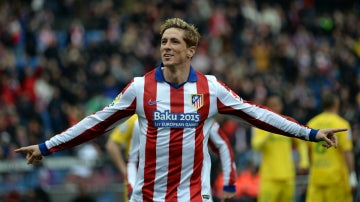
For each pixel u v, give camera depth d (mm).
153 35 53250
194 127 14648
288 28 59969
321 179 25703
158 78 14664
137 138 19375
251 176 32500
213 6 58438
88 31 54375
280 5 62875
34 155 14688
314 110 46719
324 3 65875
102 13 55125
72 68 47531
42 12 53875
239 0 59531
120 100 14648
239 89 47656
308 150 26172
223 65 51562
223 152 19312
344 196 25719
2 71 45781
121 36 52781
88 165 33250
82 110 44188
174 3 56500
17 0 54312
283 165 28062
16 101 42438
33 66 48906
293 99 48312
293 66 55125
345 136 25281
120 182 32719
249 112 14828
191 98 14633
